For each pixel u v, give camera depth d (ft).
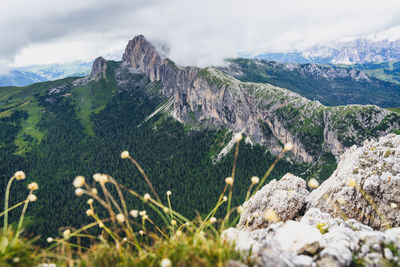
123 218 13.16
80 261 13.08
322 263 14.34
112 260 13.66
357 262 14.92
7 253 12.32
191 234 14.64
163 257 12.76
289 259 14.35
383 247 16.03
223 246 13.33
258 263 12.87
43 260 13.41
